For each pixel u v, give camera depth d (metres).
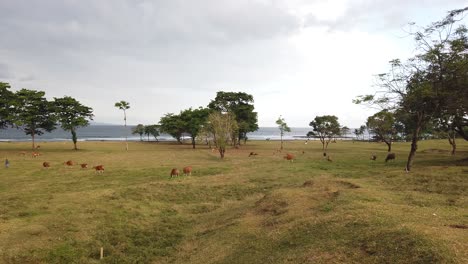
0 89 60.62
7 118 59.72
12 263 12.42
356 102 31.53
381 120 58.25
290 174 31.19
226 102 86.12
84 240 14.95
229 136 53.12
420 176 24.23
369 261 9.10
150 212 19.73
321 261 9.54
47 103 68.00
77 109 68.81
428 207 14.88
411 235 9.72
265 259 10.91
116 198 22.23
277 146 83.69
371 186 20.94
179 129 94.75
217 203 22.23
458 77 27.41
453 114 31.89
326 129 72.81
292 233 12.53
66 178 30.91
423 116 29.66
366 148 72.50
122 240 15.38
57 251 13.70
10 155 54.12
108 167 39.00
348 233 11.20
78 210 19.06
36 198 21.89
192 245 14.58
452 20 27.72
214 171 35.12
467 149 60.09
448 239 9.26
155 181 29.06
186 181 28.20
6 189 25.48
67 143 94.44
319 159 46.50
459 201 16.30
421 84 28.11
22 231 15.34
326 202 16.23
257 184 26.91
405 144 86.50
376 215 12.55
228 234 14.48
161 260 13.54
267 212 16.67
